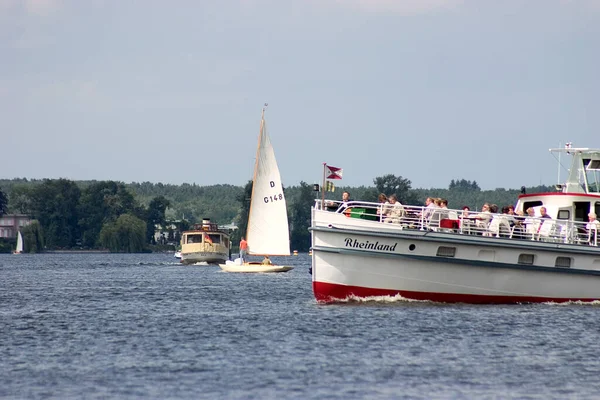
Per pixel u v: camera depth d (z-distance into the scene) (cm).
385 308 13850
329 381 9369
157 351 11031
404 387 9144
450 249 13788
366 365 10075
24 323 13888
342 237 13675
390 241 13638
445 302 14050
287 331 12319
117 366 10125
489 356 10562
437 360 10338
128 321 14025
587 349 10994
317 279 13825
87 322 13975
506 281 14112
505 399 8756
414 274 13775
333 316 13300
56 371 9894
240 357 10550
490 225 14100
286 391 8962
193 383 9300
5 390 9075
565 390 9081
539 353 10744
